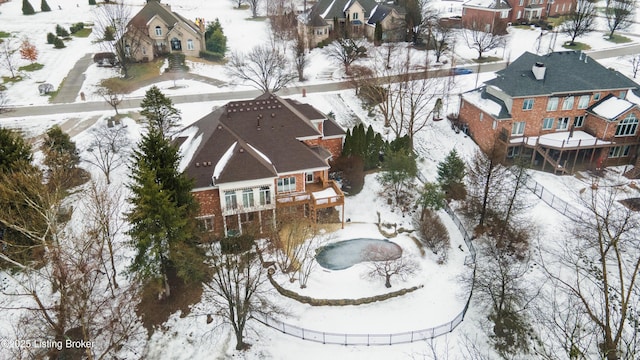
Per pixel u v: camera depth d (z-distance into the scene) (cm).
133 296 3516
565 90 5331
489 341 3281
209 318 3372
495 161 4350
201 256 3500
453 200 4703
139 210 3241
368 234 4216
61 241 3919
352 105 6719
